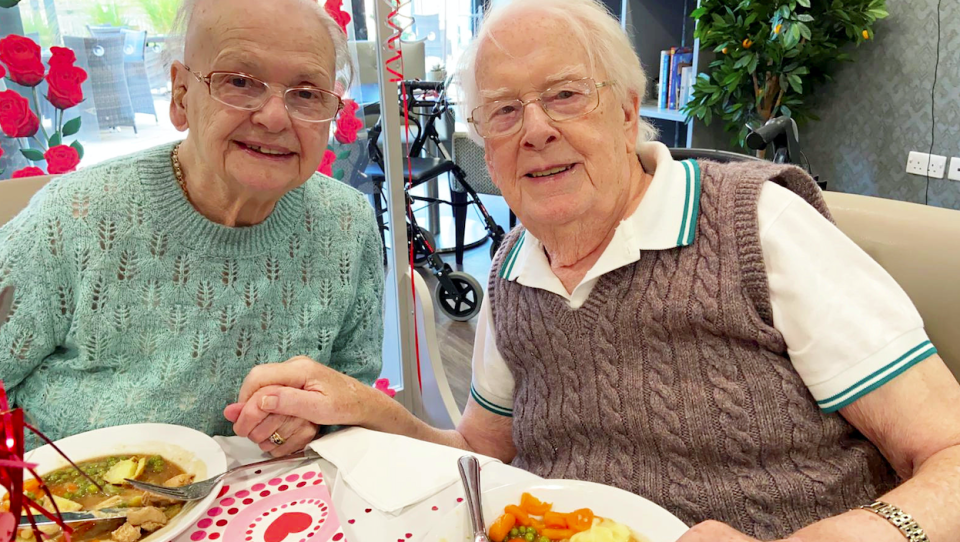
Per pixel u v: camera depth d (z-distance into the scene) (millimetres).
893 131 3129
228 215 982
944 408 713
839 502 811
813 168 3525
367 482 743
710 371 838
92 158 1496
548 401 960
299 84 880
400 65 1598
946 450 675
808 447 813
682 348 854
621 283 871
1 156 1404
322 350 1081
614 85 869
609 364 889
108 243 933
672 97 3531
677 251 852
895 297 770
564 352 925
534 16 855
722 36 2906
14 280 903
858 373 749
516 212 935
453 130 3963
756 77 3018
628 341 876
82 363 949
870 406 753
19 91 1385
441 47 4465
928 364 738
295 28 854
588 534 644
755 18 2789
